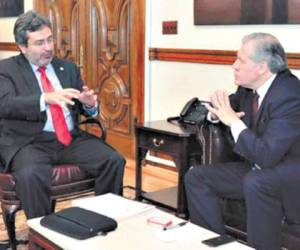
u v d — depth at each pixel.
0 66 2.88
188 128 3.15
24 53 2.88
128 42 4.63
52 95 2.71
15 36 2.84
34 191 2.61
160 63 4.36
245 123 2.58
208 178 2.58
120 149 4.93
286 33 3.40
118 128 4.91
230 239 1.88
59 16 5.49
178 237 1.90
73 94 2.71
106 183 2.88
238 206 2.57
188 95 4.14
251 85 2.53
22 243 2.82
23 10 6.02
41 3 5.73
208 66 3.94
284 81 2.42
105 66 4.96
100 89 5.07
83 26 5.16
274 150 2.28
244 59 2.47
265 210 2.29
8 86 2.81
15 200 2.66
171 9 4.16
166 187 3.90
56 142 2.91
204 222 2.56
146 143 3.26
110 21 4.81
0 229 3.07
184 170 3.01
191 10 4.00
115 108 4.91
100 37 4.97
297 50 3.36
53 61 3.03
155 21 4.33
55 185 2.74
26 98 2.74
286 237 2.36
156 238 1.89
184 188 2.91
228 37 3.76
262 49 2.43
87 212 2.06
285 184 2.31
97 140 3.04
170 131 3.07
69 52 5.42
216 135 2.72
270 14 3.45
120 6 4.65
